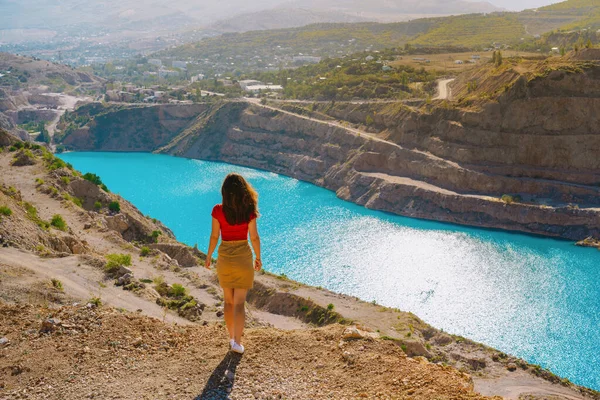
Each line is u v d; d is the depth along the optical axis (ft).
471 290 338.54
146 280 137.28
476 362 213.25
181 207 533.96
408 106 631.56
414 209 513.45
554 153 501.56
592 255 405.59
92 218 246.47
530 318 299.58
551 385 203.00
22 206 196.03
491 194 506.07
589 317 298.76
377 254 404.36
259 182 652.48
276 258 396.78
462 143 540.11
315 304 236.02
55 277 114.73
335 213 521.24
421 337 220.23
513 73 547.08
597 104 497.46
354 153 619.67
